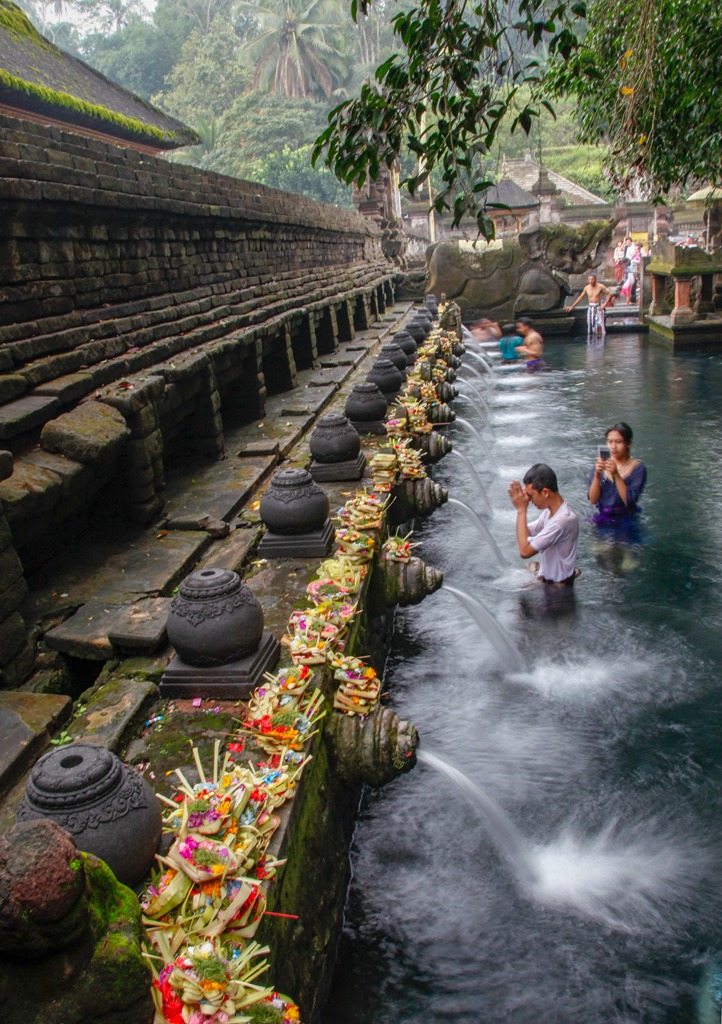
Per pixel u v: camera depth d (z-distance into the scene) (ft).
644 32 22.18
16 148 18.11
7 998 5.85
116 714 11.79
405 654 19.31
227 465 25.27
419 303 85.15
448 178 14.35
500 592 21.99
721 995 10.46
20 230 18.37
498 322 74.69
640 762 14.98
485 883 12.47
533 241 73.26
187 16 194.18
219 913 7.31
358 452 23.79
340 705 12.19
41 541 17.21
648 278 70.54
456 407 46.09
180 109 164.04
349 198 142.72
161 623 14.24
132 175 24.04
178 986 6.70
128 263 24.59
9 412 15.69
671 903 11.97
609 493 25.16
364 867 12.80
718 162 30.07
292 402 34.78
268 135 143.54
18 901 5.68
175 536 19.07
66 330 19.92
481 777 14.79
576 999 10.52
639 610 20.30
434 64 14.43
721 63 26.02
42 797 7.93
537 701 17.04
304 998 9.09
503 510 28.96
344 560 15.65
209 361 24.90
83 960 6.16
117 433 17.25
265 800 8.75
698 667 17.79
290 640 13.15
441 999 10.59
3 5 58.65
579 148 159.33
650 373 51.75
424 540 26.20
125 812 8.03
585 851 13.03
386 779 11.82
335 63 156.35
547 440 37.58
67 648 13.94
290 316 37.37
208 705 12.24
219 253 33.71
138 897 7.47
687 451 33.24
